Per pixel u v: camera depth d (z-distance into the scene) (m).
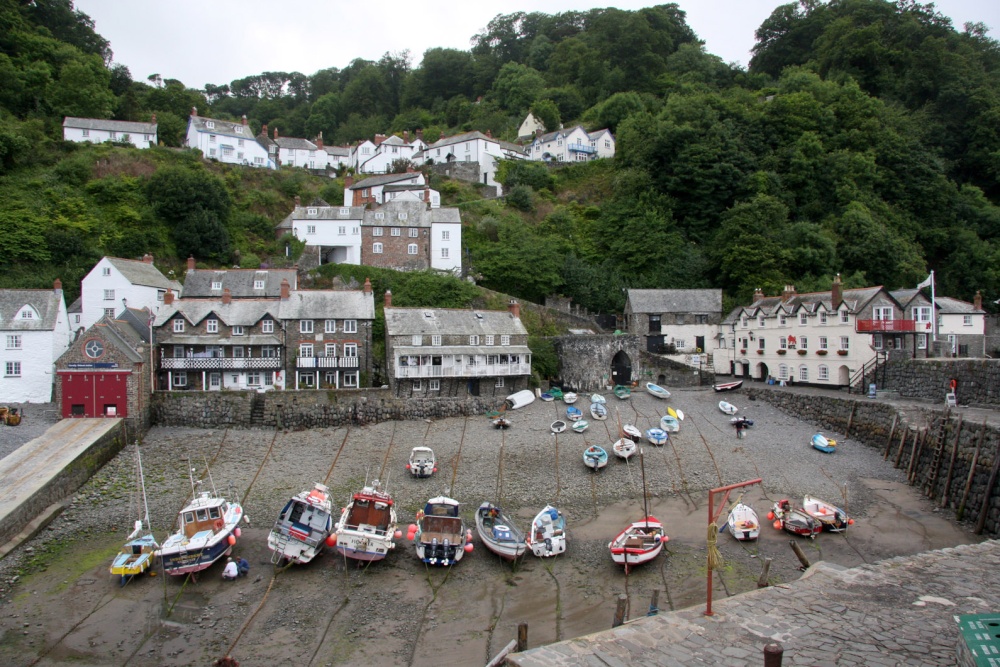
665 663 16.22
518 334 61.25
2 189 73.38
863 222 78.81
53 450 39.78
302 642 24.78
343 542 30.34
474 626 25.91
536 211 97.12
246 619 26.33
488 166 107.31
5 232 65.44
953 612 18.42
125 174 80.81
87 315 60.03
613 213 89.31
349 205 93.44
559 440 47.94
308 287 69.69
